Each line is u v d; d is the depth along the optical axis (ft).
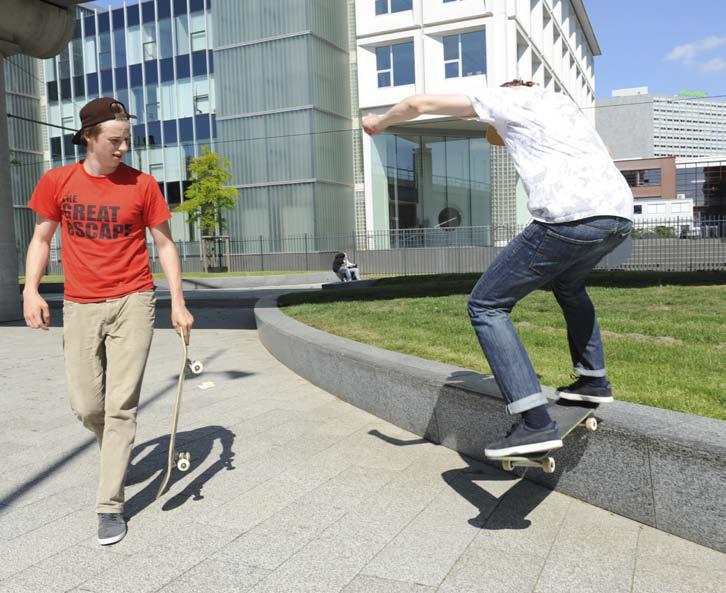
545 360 16.53
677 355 16.35
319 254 98.12
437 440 13.30
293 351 21.30
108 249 9.60
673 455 8.62
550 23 114.01
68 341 9.75
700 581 7.55
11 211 42.63
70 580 8.06
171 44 110.42
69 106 120.88
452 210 100.78
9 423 15.78
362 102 99.91
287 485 11.20
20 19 39.45
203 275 92.17
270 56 99.76
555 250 8.38
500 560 8.27
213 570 8.25
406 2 95.35
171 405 17.42
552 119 8.56
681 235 73.26
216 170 95.25
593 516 9.51
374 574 8.02
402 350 18.89
